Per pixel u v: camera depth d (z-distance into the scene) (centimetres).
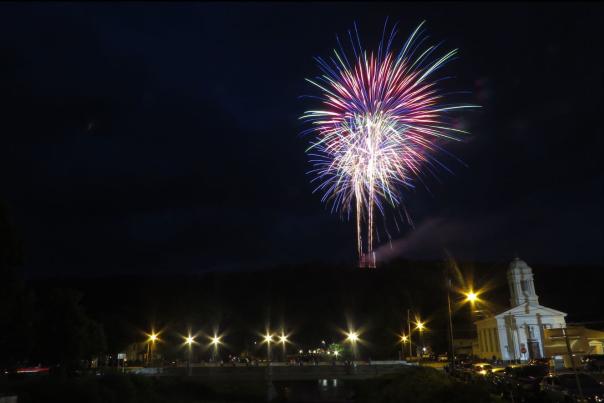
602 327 9425
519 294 9700
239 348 16088
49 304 6850
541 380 3750
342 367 8012
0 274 3775
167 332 15225
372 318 16375
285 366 8138
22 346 4566
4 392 4238
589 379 3381
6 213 3834
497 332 9475
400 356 12138
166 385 6956
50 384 4875
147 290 17150
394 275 17375
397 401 4206
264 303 17838
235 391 7362
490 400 3488
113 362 10769
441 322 14525
